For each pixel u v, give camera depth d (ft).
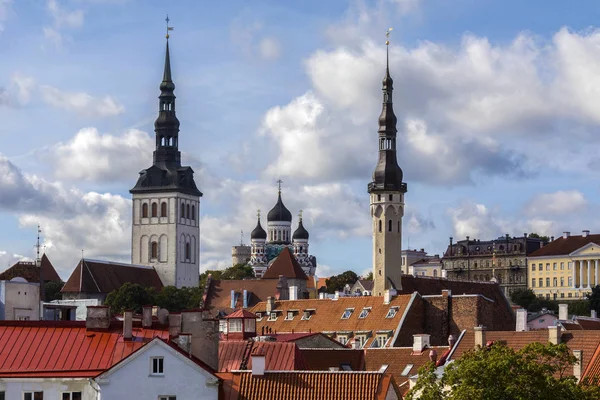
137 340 365.40
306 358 511.40
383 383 351.25
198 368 343.67
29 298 508.53
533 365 351.67
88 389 345.51
